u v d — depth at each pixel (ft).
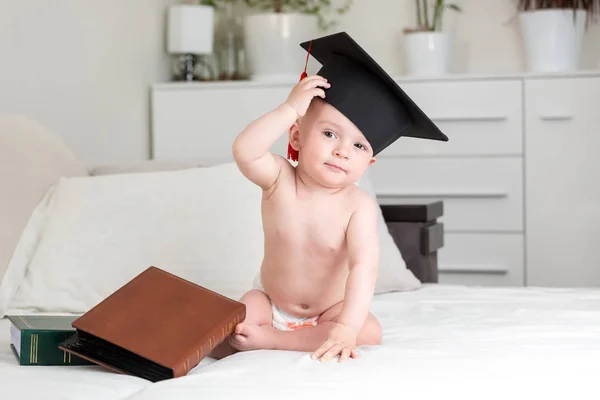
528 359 4.11
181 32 11.66
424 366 3.95
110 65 10.44
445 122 11.19
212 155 11.44
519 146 11.05
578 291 6.95
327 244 4.51
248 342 4.45
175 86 11.44
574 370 3.97
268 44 11.71
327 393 3.54
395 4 12.57
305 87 4.40
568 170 10.96
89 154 9.93
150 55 11.57
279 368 3.92
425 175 11.27
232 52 12.65
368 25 12.66
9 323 5.68
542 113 10.96
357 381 3.71
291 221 4.51
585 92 10.85
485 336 4.79
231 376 3.81
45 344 4.27
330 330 4.33
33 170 6.68
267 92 11.33
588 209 10.94
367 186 8.05
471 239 11.25
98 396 3.70
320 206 4.52
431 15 12.46
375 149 4.52
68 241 6.22
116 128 10.59
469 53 12.41
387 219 8.29
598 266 10.96
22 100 8.57
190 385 3.66
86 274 6.08
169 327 4.17
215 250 6.24
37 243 6.35
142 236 6.27
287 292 4.65
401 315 5.87
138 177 6.70
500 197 11.14
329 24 12.76
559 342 4.58
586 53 12.00
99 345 4.13
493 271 11.20
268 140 4.36
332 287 4.65
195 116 11.44
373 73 4.52
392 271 7.25
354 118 4.41
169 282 4.51
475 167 11.16
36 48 8.82
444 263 11.34
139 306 4.29
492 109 11.06
